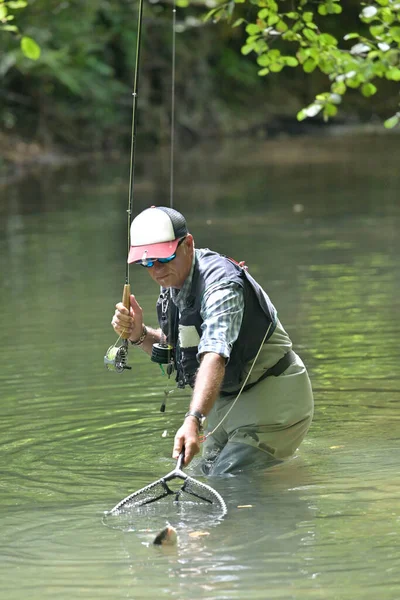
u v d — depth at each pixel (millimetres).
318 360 13984
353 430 11070
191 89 62406
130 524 8406
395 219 28312
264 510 8609
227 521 8359
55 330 16500
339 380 12992
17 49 47656
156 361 10125
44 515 8688
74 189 39875
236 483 9438
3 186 41781
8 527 8414
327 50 13555
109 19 57062
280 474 9672
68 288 20297
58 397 12648
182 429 8633
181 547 7805
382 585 6996
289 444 10125
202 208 32625
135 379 13445
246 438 10055
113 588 7121
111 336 15977
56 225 29969
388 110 69500
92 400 12492
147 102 59219
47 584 7215
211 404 8719
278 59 13883
